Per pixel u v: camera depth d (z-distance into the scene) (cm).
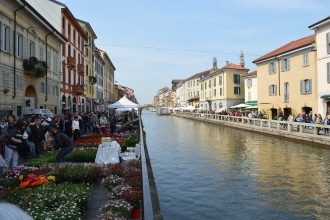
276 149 2053
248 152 1953
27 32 2247
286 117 3647
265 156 1791
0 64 1798
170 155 1895
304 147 2105
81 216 586
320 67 2959
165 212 916
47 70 2683
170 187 1173
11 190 665
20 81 2120
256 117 3584
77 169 878
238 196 1048
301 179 1253
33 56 2308
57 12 3272
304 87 3262
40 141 1332
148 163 1208
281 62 3688
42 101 2583
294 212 894
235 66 6494
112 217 543
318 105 3009
